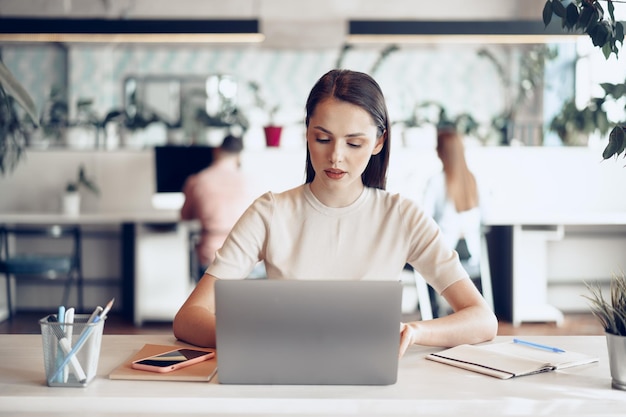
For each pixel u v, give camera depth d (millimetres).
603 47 1752
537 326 5312
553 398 1331
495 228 5805
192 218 4977
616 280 1448
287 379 1385
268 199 1916
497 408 1312
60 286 5875
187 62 9086
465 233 4688
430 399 1312
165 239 5473
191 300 1785
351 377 1388
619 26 1737
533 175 5805
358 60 9133
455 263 1868
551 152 5793
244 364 1383
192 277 5547
